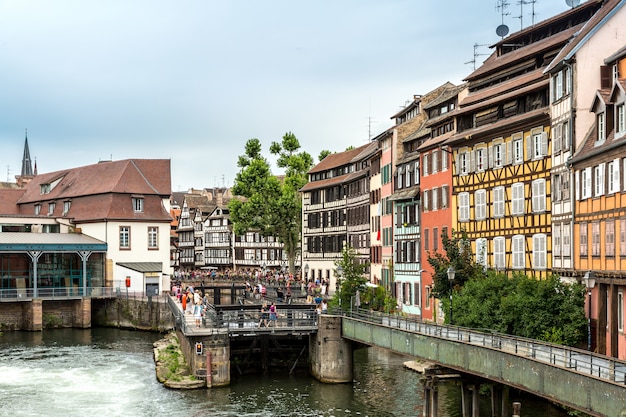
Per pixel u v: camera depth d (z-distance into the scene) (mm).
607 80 34438
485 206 44156
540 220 38438
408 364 45312
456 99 51969
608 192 31000
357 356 49812
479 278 38375
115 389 40062
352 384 40906
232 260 122312
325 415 34125
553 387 23547
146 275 74938
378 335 37281
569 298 32469
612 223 30531
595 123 32906
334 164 82312
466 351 29188
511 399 33719
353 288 49375
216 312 44812
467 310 36250
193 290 69562
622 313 29875
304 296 61406
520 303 32781
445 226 49938
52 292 67500
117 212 75562
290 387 40469
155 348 51531
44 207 85938
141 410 35406
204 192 156625
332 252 81375
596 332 31625
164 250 76938
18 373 44750
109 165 81938
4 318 65875
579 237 33969
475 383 30234
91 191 78562
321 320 41875
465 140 45906
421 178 54438
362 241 72250
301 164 90562
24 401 37500
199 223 133375
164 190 79938
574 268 34375
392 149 61469
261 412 34875
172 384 40125
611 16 34594
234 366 44500
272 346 45438
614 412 20375
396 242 60469
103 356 51188
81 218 77312
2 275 70438
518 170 40656
